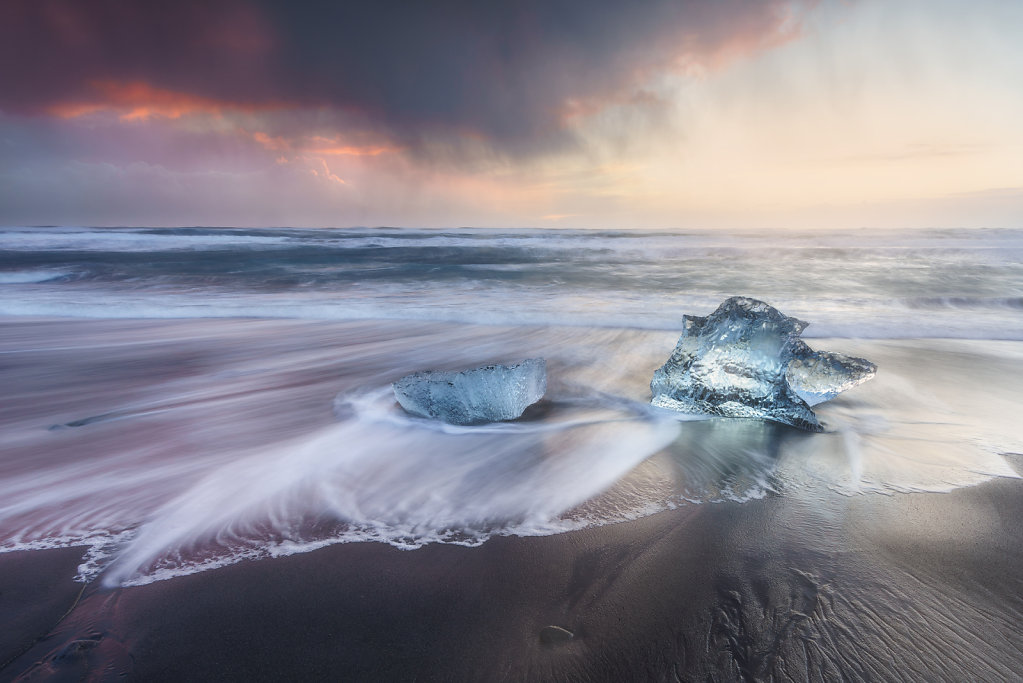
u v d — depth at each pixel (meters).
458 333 7.12
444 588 2.07
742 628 1.83
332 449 3.38
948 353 5.89
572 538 2.41
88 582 2.10
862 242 21.45
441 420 3.86
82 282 12.52
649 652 1.73
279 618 1.91
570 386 4.79
